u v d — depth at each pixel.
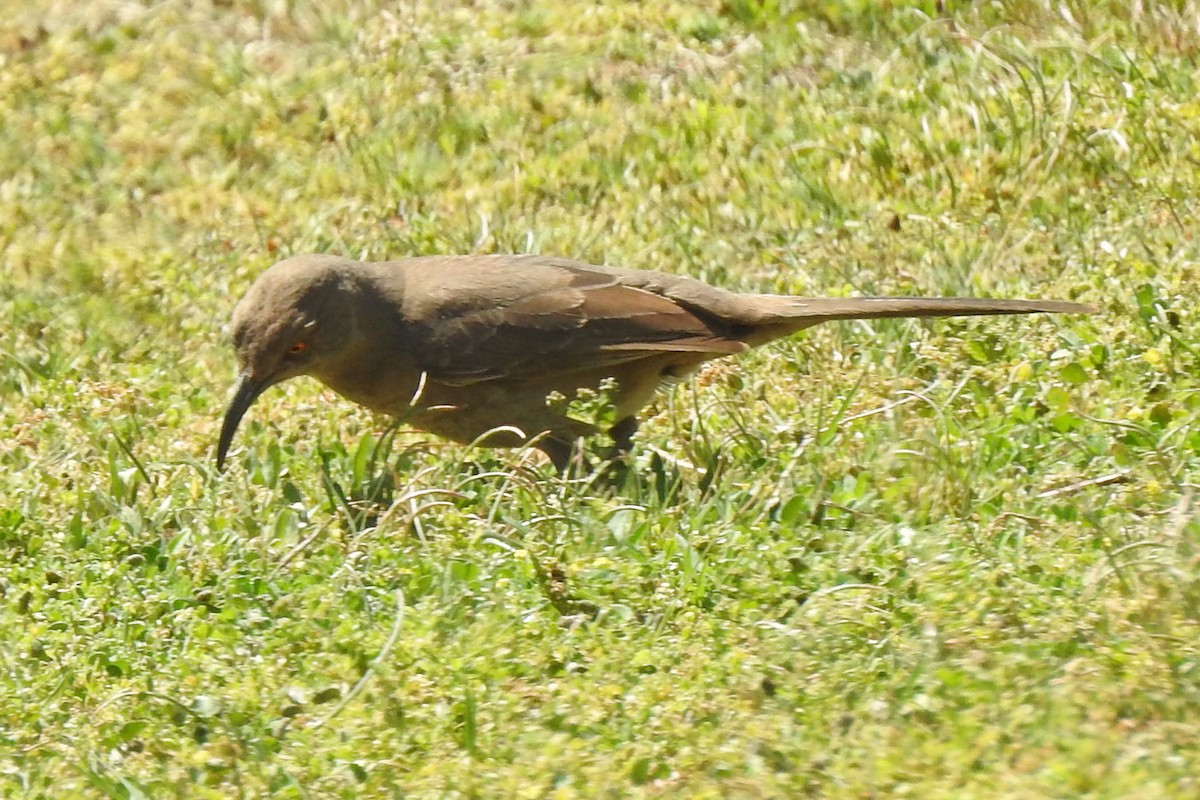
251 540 11.41
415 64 18.53
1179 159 15.95
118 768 9.13
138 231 17.08
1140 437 11.74
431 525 11.41
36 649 10.23
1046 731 8.31
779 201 16.31
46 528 11.79
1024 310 12.79
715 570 10.51
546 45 18.73
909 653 9.30
